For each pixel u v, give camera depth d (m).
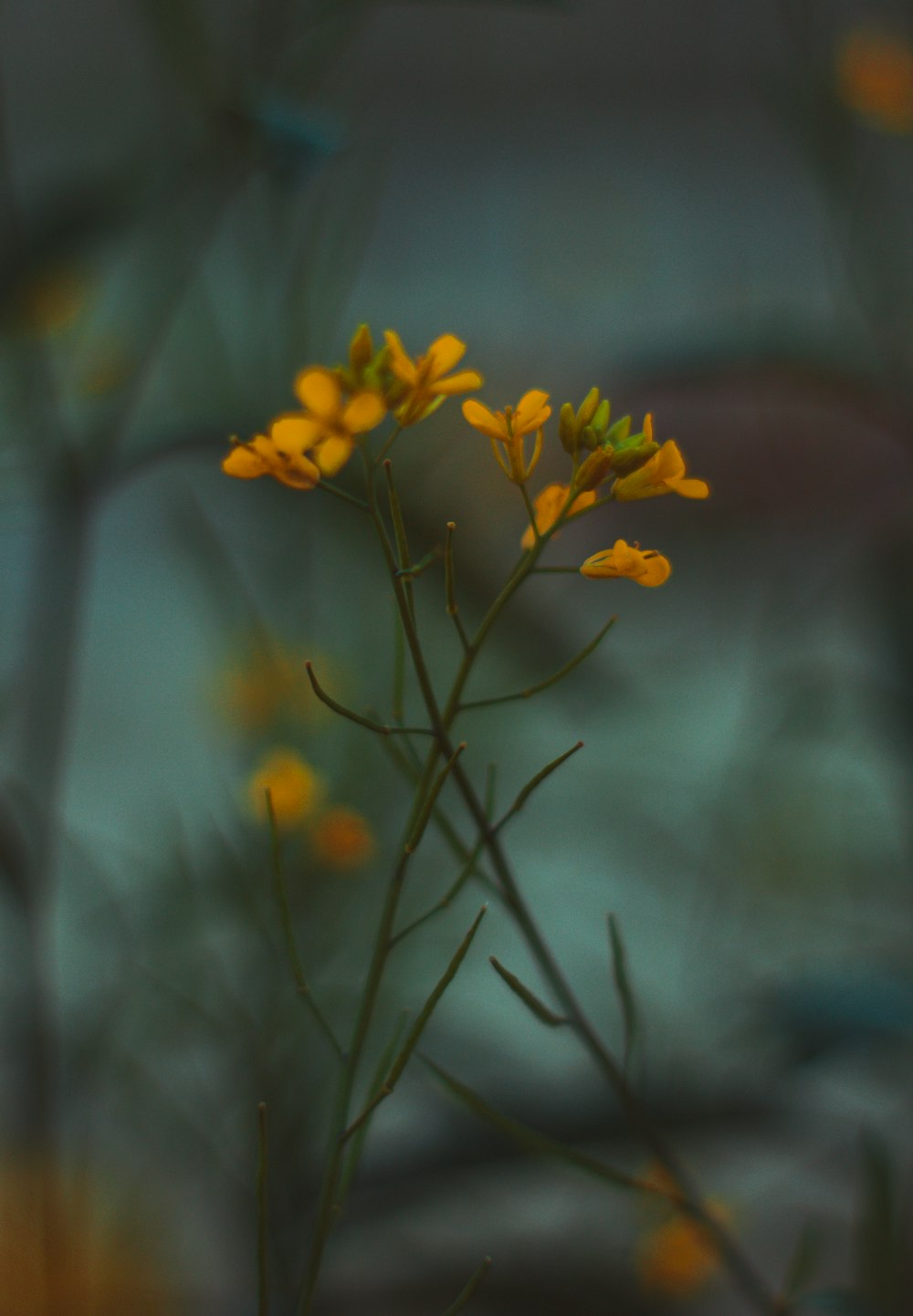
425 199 4.07
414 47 4.39
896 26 1.17
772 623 1.24
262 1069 0.73
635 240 2.31
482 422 0.58
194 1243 0.91
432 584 0.80
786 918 1.17
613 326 2.26
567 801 1.32
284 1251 0.73
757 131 4.04
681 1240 0.85
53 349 0.90
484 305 2.96
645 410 1.38
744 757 1.24
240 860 0.75
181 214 0.85
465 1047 0.91
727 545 1.46
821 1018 0.79
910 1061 1.05
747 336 1.04
